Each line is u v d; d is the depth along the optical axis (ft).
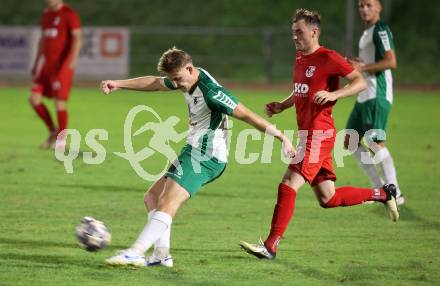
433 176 97.81
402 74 255.29
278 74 252.21
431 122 158.40
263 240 63.26
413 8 285.84
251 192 85.66
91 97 200.95
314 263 56.34
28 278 50.80
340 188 61.41
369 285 50.65
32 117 158.61
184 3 289.53
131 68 257.14
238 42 270.05
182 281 50.65
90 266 54.13
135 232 65.82
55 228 66.44
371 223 70.90
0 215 71.41
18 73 234.58
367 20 79.71
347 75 56.85
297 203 80.12
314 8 283.59
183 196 53.26
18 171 95.86
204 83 52.70
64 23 114.73
